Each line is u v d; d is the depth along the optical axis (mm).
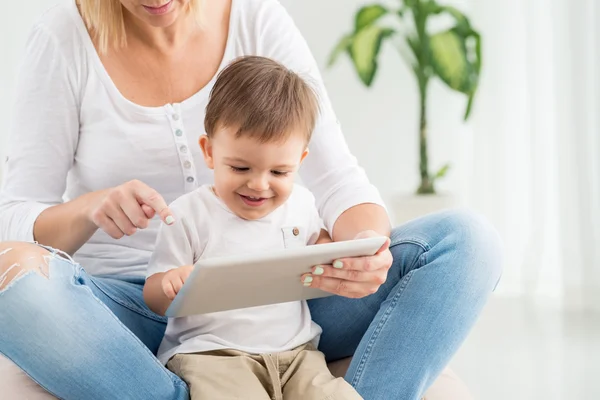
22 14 3877
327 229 1918
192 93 1947
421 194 3957
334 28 4129
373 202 1884
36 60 1902
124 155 1914
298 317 1748
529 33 3887
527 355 3174
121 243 1923
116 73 1924
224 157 1669
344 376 1713
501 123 4043
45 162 1901
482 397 2758
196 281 1438
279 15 2061
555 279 3994
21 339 1458
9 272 1467
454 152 4176
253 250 1715
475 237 1696
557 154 3838
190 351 1646
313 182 1979
